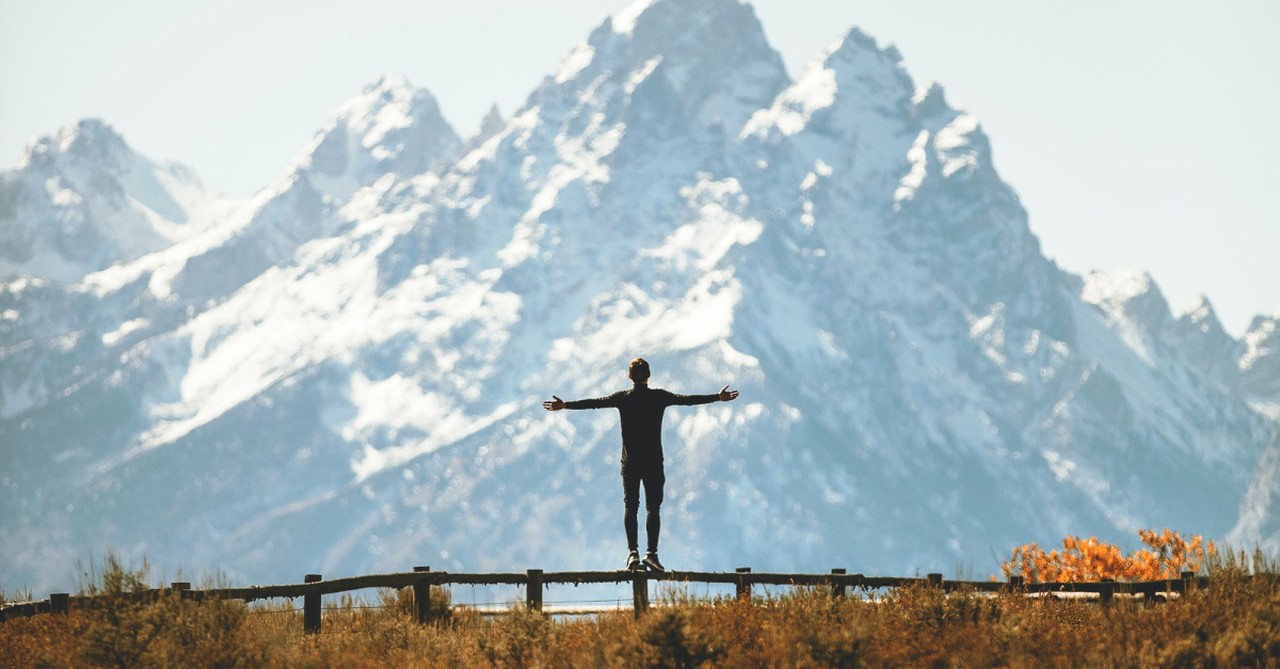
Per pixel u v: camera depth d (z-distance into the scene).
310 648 14.45
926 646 12.99
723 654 12.51
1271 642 11.95
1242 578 14.58
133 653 12.87
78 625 13.89
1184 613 13.47
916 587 14.78
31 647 13.63
